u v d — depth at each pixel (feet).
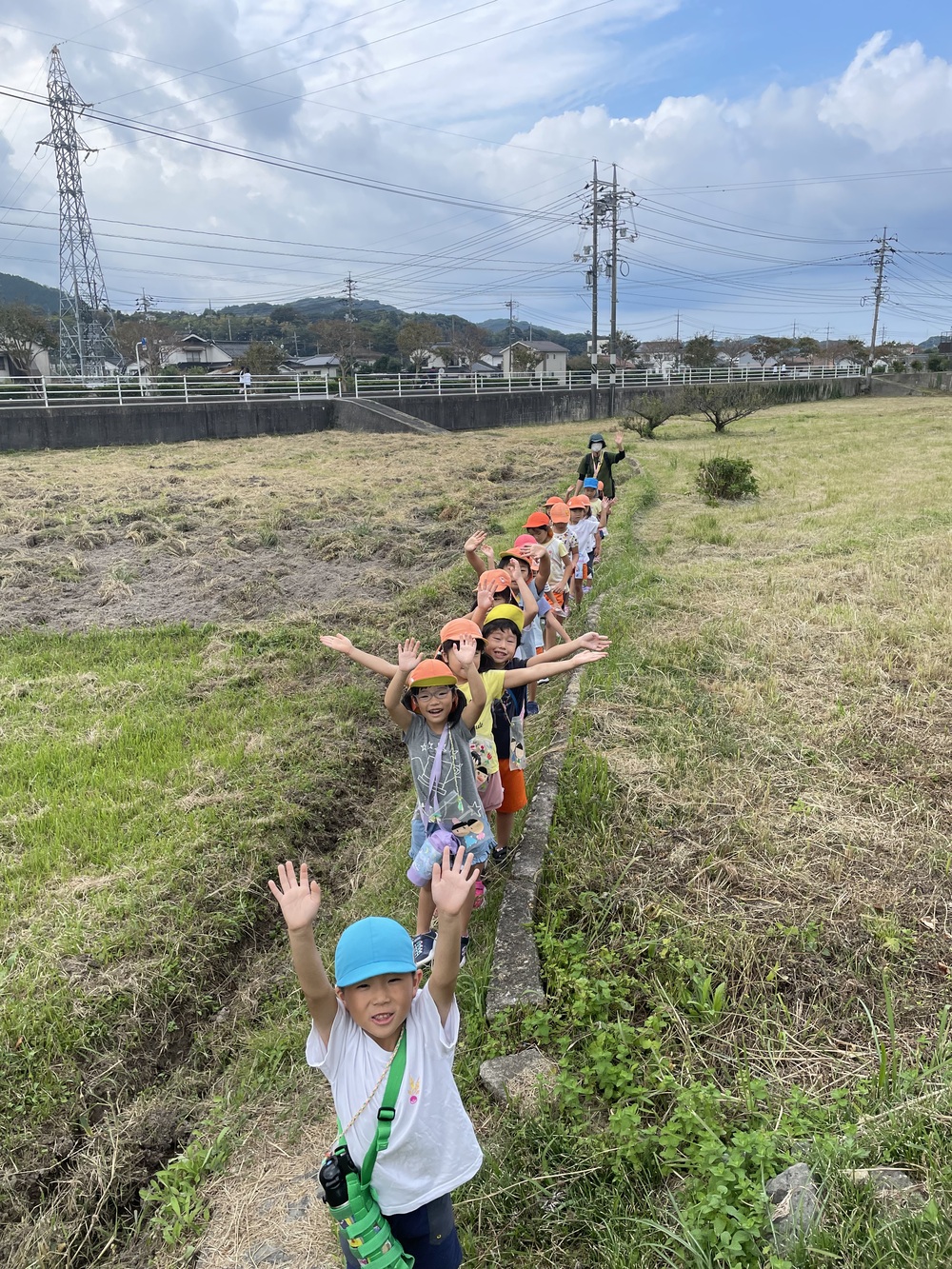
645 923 13.65
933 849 14.96
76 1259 11.05
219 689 27.20
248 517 51.19
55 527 46.96
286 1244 9.84
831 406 152.97
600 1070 10.55
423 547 45.75
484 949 13.69
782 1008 11.79
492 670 14.30
